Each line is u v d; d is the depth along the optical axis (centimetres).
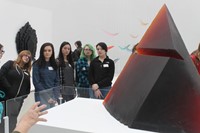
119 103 116
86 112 166
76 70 390
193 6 568
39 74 325
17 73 317
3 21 502
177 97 106
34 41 586
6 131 181
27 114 110
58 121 146
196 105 105
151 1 601
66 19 691
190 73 109
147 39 120
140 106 106
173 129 104
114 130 131
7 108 207
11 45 527
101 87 346
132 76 117
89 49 389
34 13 603
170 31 114
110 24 645
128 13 625
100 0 651
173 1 582
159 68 109
